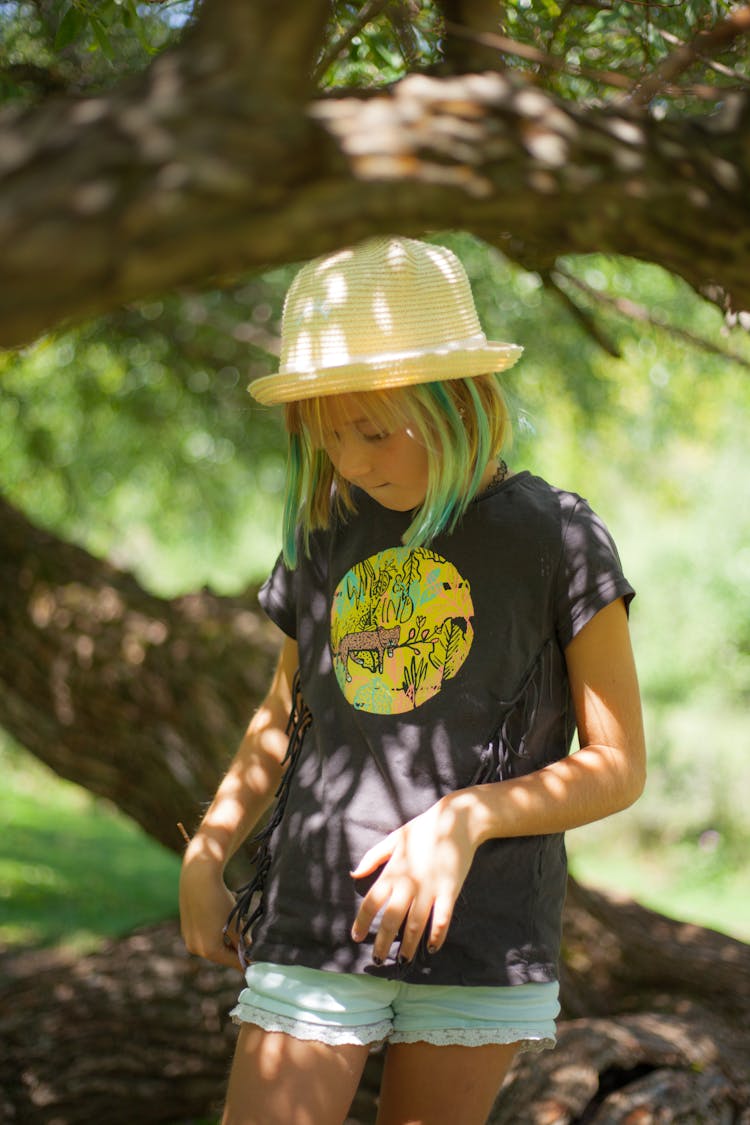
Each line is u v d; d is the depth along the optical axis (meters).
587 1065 2.29
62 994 2.77
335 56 1.31
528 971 1.54
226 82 0.69
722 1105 2.29
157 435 5.68
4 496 3.51
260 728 1.83
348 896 1.54
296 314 1.58
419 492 1.56
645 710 8.76
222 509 6.52
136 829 8.69
